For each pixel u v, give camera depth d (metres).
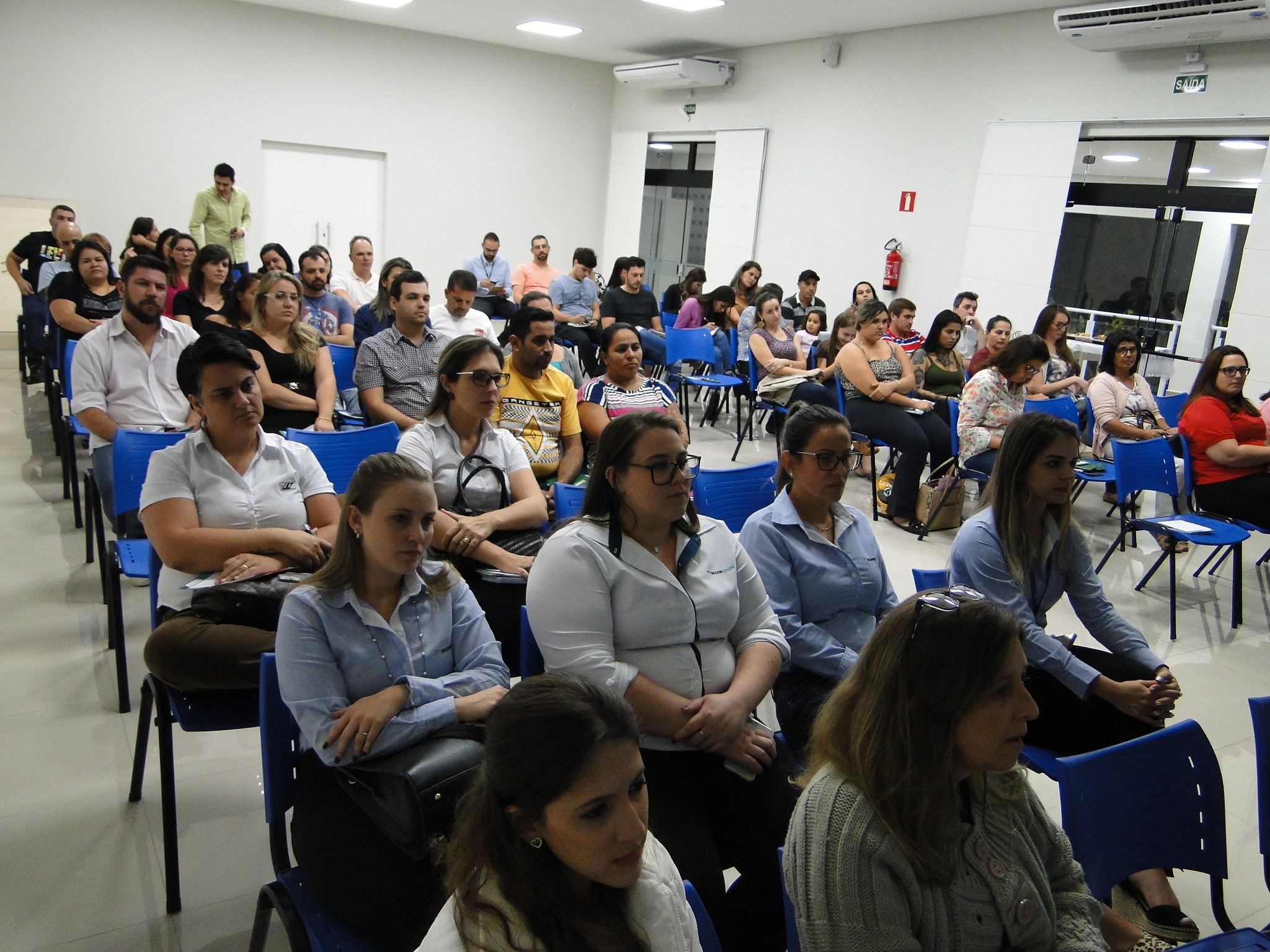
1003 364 4.80
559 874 0.98
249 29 9.71
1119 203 6.80
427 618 1.82
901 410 5.31
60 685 2.85
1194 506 4.55
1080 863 1.54
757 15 8.22
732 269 10.31
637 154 11.64
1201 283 6.40
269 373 4.13
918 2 7.20
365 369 4.05
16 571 3.65
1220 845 1.68
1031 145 7.25
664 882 1.05
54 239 7.33
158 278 3.63
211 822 2.28
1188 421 4.47
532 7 8.74
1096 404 5.36
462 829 1.00
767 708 2.84
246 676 1.96
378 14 9.73
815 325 7.57
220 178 8.45
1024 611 2.30
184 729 1.96
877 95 8.47
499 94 11.23
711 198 10.57
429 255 11.31
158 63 9.37
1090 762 1.58
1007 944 1.27
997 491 2.35
